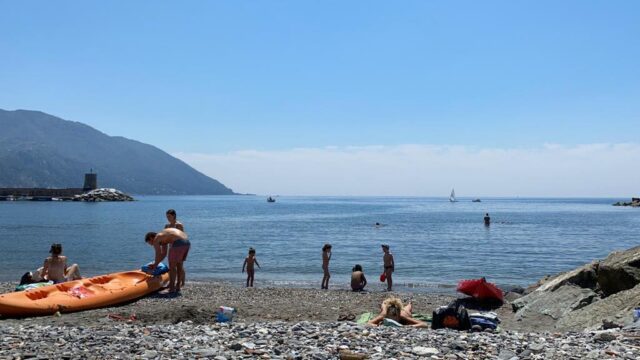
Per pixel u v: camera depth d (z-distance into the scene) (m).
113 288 16.08
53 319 13.35
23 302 13.69
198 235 60.88
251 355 8.15
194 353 8.16
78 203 182.88
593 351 8.44
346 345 8.92
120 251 41.41
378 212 144.88
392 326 12.04
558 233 66.50
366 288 24.77
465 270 32.94
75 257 37.50
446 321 11.99
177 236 17.55
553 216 122.12
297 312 15.55
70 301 14.52
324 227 77.00
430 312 16.62
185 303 15.84
